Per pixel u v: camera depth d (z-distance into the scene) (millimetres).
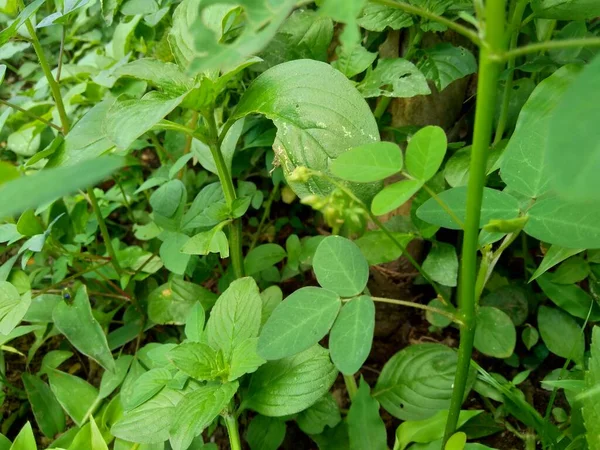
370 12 1187
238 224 1194
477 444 951
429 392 1183
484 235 838
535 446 1166
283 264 1670
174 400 1036
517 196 923
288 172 987
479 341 1213
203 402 938
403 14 1170
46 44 2186
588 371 938
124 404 1136
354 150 715
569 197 418
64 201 1549
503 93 1307
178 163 1299
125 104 953
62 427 1327
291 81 1005
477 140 613
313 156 965
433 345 1245
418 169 693
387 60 1216
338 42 1482
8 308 1168
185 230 1314
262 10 517
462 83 1414
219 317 1091
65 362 1555
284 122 981
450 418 915
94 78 1468
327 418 1173
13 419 1406
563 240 757
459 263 1409
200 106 1017
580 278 1242
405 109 1400
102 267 1432
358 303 782
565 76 970
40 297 1331
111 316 1451
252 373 1095
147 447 1123
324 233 1706
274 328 804
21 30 1255
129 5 1354
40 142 1763
